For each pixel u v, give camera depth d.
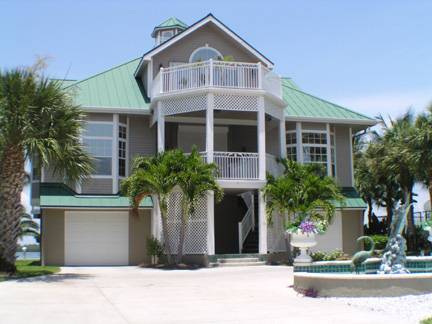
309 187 22.75
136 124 26.72
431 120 27.64
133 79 29.02
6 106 16.84
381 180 39.09
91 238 24.70
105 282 16.09
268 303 11.84
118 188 25.42
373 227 40.06
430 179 28.00
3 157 17.39
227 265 22.53
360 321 9.62
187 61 27.61
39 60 17.81
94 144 25.53
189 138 27.89
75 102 24.27
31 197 26.27
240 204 28.09
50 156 16.78
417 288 12.37
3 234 17.33
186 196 21.42
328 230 27.77
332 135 29.17
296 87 32.94
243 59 28.38
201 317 10.15
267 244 23.86
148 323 9.56
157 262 23.56
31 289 14.02
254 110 24.03
